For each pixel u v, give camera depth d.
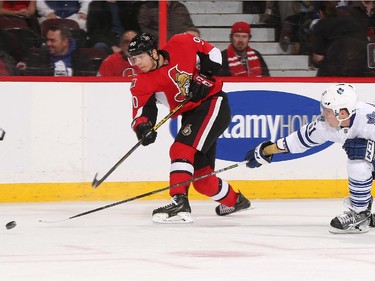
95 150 11.12
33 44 11.19
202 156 9.08
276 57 11.56
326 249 6.97
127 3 11.34
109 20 11.31
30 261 6.39
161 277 5.65
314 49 11.70
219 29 11.46
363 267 6.04
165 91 8.70
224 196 9.27
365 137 7.68
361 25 11.68
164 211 8.79
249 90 11.39
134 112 8.73
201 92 8.68
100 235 7.90
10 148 10.97
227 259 6.44
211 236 7.82
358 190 7.82
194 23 11.46
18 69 11.16
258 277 5.63
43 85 11.03
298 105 11.51
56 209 10.24
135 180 11.16
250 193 11.31
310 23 11.70
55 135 11.05
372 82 11.61
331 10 11.70
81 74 11.28
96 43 11.30
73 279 5.59
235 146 11.34
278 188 11.35
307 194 11.41
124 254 6.73
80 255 6.68
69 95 11.08
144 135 8.48
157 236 7.82
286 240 7.54
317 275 5.71
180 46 8.70
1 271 5.94
